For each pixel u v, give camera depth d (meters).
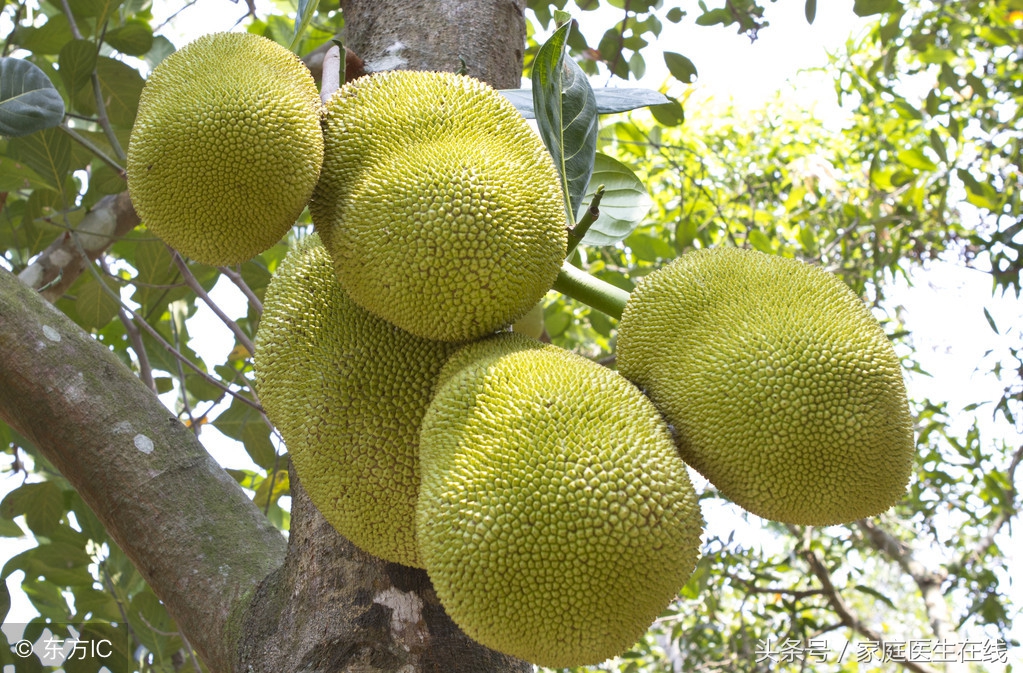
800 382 1.46
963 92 4.89
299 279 1.66
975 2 4.35
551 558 1.36
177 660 2.81
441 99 1.58
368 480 1.56
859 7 3.23
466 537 1.38
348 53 1.89
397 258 1.49
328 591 1.63
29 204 2.56
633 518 1.37
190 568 1.70
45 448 1.76
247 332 3.04
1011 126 4.78
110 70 2.48
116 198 2.52
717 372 1.49
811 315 1.50
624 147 4.74
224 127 1.51
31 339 1.76
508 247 1.49
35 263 2.33
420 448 1.48
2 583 2.28
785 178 5.55
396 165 1.53
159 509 1.73
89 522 2.67
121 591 2.63
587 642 1.37
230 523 1.75
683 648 4.85
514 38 2.10
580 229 1.62
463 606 1.38
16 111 1.84
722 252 1.59
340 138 1.58
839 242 4.82
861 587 5.23
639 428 1.43
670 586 1.39
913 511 5.30
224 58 1.57
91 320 2.54
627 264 4.10
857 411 1.46
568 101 1.77
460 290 1.49
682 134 5.98
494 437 1.41
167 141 1.52
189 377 3.01
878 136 5.18
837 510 1.48
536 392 1.43
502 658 1.62
